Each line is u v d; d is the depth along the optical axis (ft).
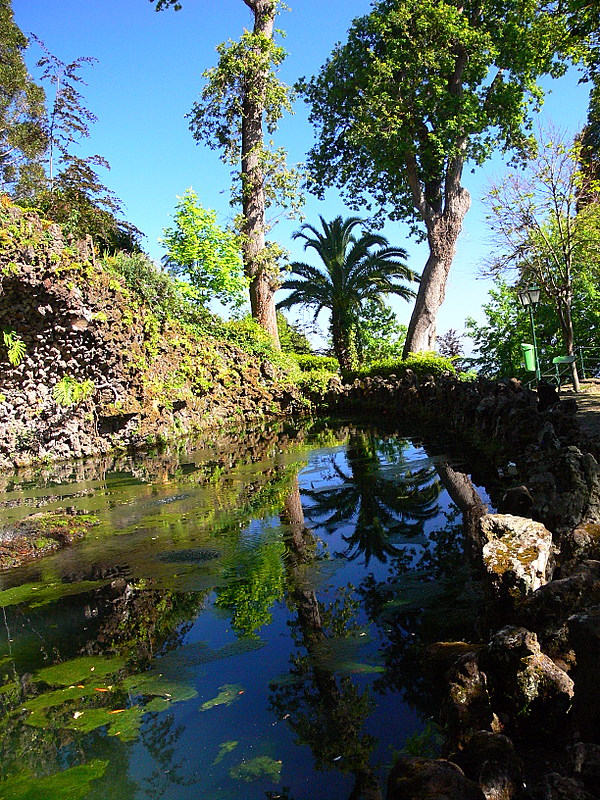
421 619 12.94
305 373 77.46
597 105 63.21
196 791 8.33
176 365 61.82
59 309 47.39
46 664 12.68
